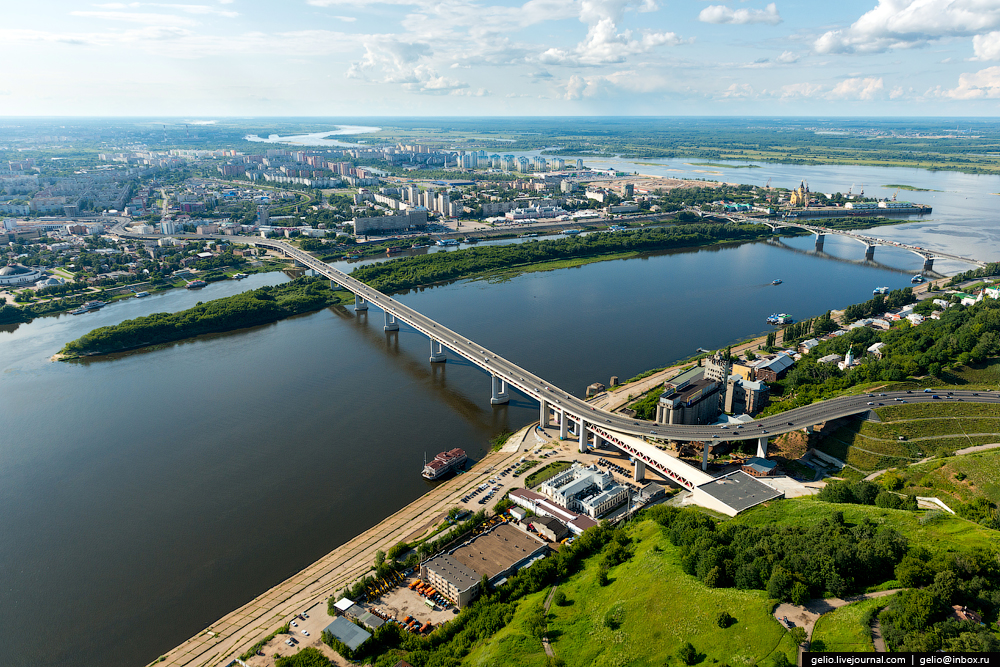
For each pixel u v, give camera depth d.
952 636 188.50
